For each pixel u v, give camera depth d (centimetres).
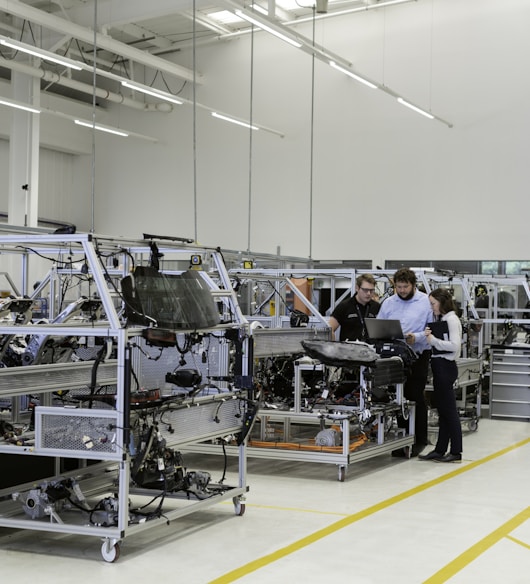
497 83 1424
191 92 1745
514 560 399
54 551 406
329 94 1590
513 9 1410
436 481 601
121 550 409
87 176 1886
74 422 394
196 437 447
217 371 530
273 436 683
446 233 1473
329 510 503
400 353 647
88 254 402
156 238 458
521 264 1405
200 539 432
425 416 714
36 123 1539
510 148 1415
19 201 1531
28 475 469
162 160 1794
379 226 1539
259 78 1664
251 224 1678
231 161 1702
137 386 445
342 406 653
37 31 1477
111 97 1692
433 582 364
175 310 428
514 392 970
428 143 1489
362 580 365
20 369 425
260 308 962
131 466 409
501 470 648
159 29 1672
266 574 372
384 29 1525
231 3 934
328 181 1592
